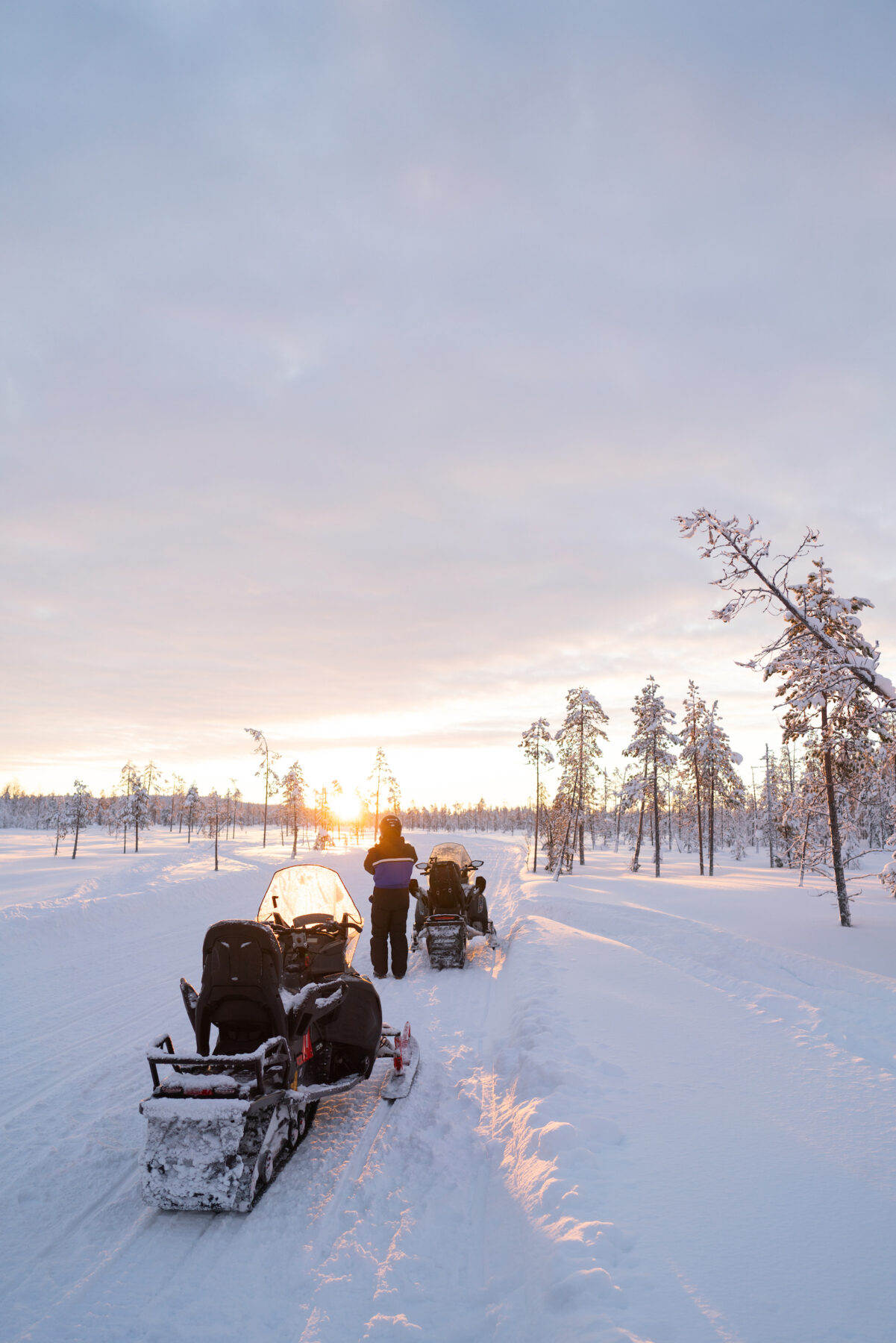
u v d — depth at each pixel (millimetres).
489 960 10555
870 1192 3244
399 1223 3604
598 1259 2789
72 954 10383
